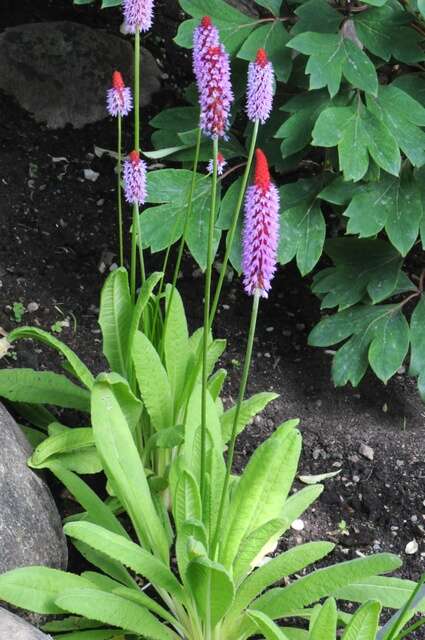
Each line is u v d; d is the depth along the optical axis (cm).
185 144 122
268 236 78
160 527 96
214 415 99
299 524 113
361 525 114
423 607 92
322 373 130
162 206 118
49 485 110
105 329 107
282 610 91
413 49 113
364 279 122
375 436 123
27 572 90
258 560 100
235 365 128
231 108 123
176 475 97
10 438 101
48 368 121
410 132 112
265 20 117
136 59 98
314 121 115
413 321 121
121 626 89
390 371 118
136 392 108
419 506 116
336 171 125
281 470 96
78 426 117
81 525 90
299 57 122
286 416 124
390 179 117
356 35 123
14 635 85
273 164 122
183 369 107
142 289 102
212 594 88
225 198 119
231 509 92
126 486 95
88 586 92
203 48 82
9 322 125
